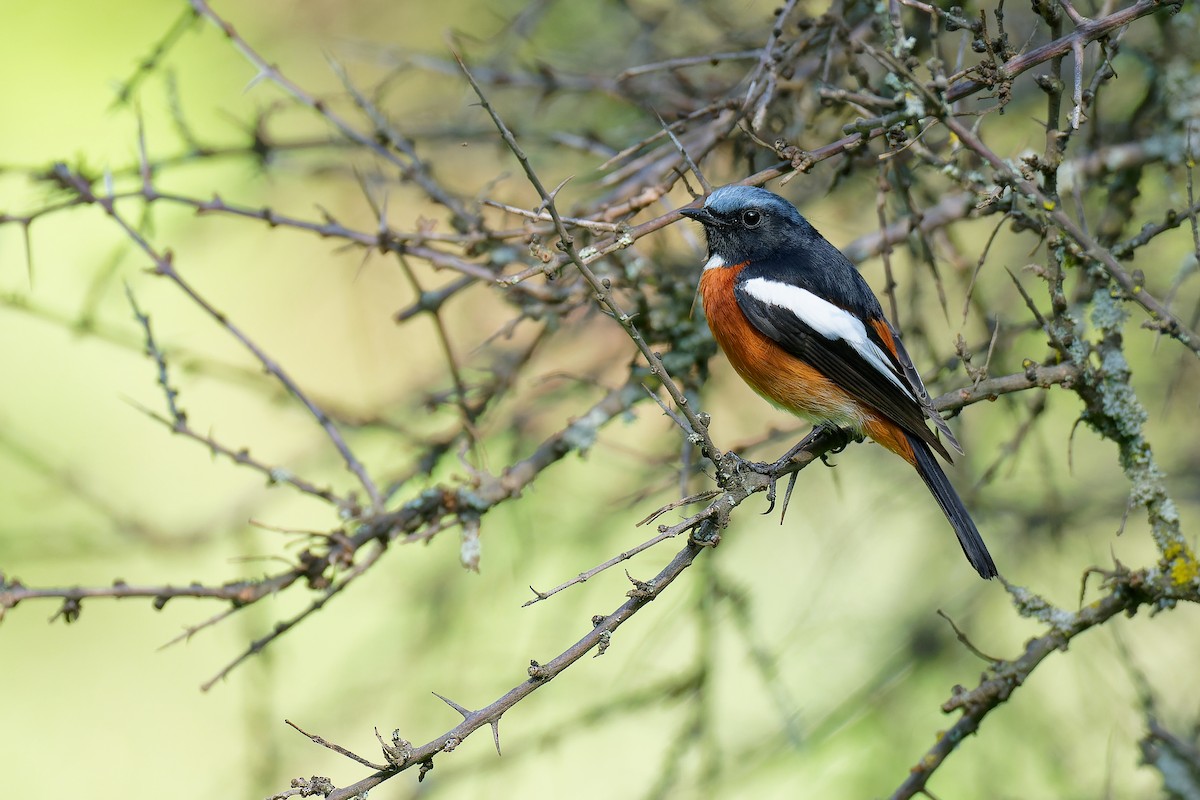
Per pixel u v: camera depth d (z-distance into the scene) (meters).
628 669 10.73
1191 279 12.35
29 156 14.31
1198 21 9.35
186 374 10.91
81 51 14.54
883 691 11.77
